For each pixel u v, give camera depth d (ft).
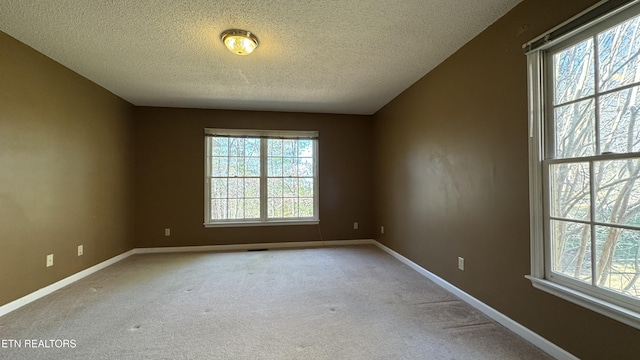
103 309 7.50
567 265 5.32
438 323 6.76
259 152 15.10
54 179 8.91
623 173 4.51
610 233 4.66
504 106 6.61
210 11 6.35
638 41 4.30
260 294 8.55
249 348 5.76
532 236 5.82
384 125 14.11
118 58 8.75
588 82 4.99
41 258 8.39
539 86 5.73
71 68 9.50
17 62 7.67
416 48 8.23
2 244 7.27
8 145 7.45
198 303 7.90
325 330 6.45
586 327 4.85
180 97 12.64
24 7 6.18
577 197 5.18
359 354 5.57
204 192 14.33
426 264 10.11
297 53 8.46
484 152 7.26
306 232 15.37
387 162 13.70
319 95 12.50
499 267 6.77
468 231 7.89
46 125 8.62
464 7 6.31
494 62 6.90
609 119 4.66
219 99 12.99
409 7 6.29
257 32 7.25
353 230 15.84
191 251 13.99
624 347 4.34
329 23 6.88
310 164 15.66
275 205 15.24
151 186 13.88
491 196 7.02
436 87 9.45
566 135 5.37
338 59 8.89
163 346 5.81
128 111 13.17
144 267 11.31
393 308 7.58
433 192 9.64
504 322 6.59
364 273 10.52
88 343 5.90
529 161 5.89
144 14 6.47
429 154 9.90
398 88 11.63
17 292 7.61
